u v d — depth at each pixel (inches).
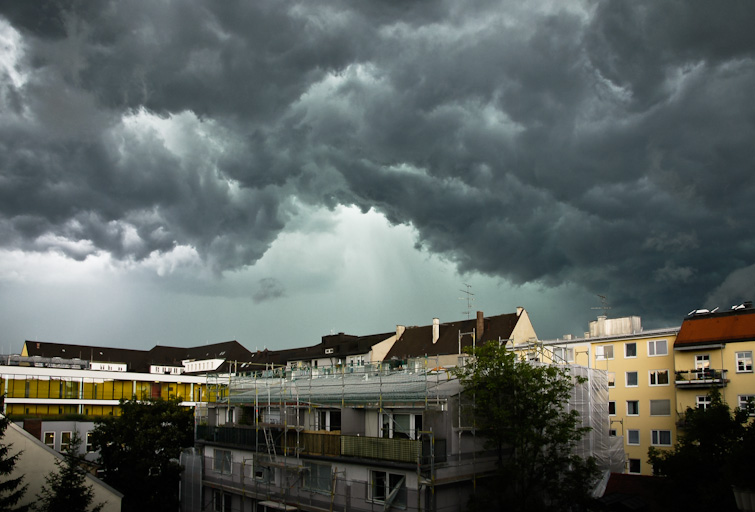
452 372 1467.8
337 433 1572.3
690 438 1270.9
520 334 3307.1
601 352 2733.8
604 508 1518.2
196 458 2065.7
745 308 2226.9
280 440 1716.3
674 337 2500.0
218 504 1973.4
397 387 1535.4
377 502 1374.3
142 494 2016.5
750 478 865.5
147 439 2027.6
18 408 2960.1
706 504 1138.7
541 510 1296.8
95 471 1717.5
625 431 2591.0
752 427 1099.9
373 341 3971.5
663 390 2500.0
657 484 1296.8
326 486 1537.9
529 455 1370.6
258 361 5012.3
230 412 2171.5
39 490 1475.1
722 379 2118.6
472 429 1405.0
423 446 1295.5
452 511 1348.4
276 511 1727.4
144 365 5049.2
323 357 4261.8
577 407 1756.9
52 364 3496.6
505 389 1343.5
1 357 3567.9
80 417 2780.5
